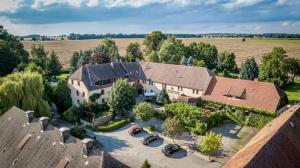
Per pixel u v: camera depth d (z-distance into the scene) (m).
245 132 50.97
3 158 33.50
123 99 55.81
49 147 30.64
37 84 53.91
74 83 67.19
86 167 26.00
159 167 38.94
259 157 20.95
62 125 55.19
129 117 57.00
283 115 36.56
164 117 55.88
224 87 61.12
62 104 62.50
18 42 113.69
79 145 28.28
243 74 98.88
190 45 120.12
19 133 34.94
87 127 53.75
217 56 122.19
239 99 57.41
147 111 51.72
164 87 72.56
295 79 102.06
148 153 43.06
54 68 105.62
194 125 50.91
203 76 67.31
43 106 53.59
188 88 67.19
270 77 86.31
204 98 61.56
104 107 65.00
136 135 49.78
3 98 49.56
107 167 25.16
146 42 134.75
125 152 43.31
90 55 121.50
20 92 51.16
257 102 55.12
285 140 25.48
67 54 171.00
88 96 64.25
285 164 22.39
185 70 71.75
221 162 40.06
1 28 114.12
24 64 87.00
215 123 53.19
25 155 31.84
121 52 179.62
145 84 77.06
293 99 74.06
